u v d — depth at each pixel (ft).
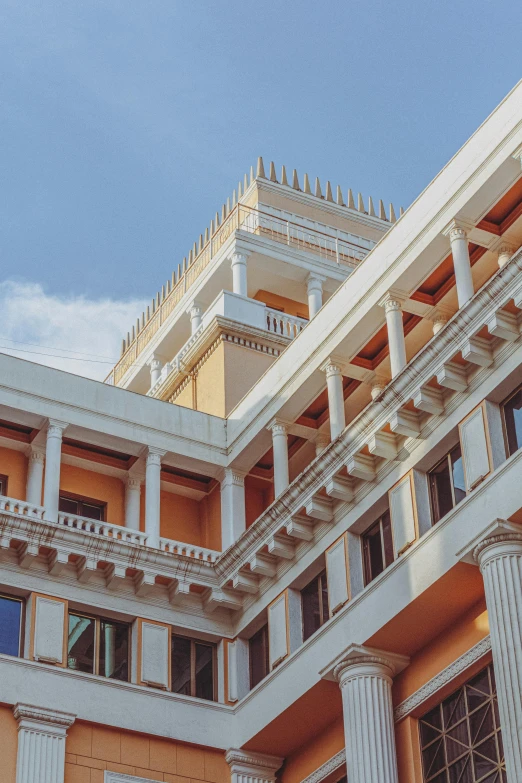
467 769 101.50
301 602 120.16
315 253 169.99
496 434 103.04
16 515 117.80
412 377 107.65
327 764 114.11
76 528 121.29
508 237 113.50
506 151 108.58
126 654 121.70
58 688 115.55
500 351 103.65
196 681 123.75
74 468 130.41
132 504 130.41
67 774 112.78
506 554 97.45
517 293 100.17
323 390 125.08
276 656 119.03
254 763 119.34
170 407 132.46
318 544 118.01
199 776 118.11
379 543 113.29
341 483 114.62
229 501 130.82
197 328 157.48
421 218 115.44
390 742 105.40
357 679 107.96
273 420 127.75
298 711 115.24
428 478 109.60
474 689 103.45
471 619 104.94
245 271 157.69
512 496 98.78
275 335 146.51
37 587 119.14
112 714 116.78
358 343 121.70
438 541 104.27
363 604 110.11
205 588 125.18
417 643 108.37
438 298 119.03
